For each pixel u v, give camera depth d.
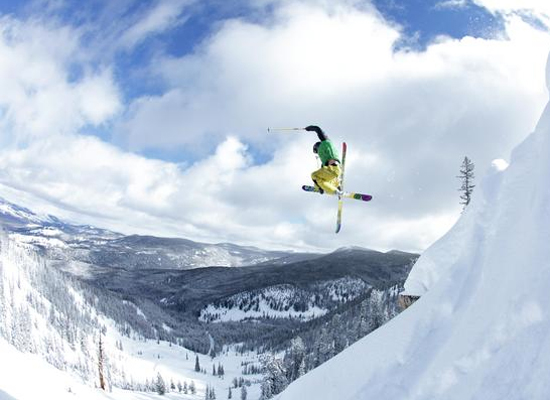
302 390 7.21
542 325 4.16
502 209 5.89
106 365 185.00
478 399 4.23
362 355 6.49
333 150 12.45
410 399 5.13
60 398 36.88
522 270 4.71
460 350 4.90
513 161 6.11
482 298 5.20
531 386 3.86
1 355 46.38
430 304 6.04
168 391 184.75
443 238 7.39
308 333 163.62
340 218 12.76
